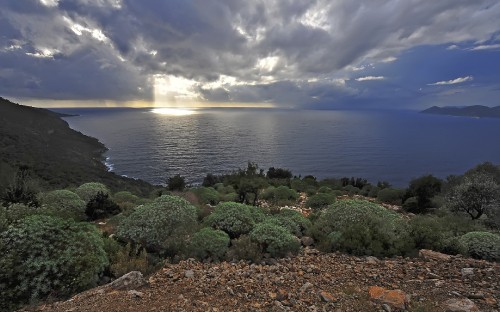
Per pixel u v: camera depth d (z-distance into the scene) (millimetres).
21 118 104062
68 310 4246
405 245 7426
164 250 7102
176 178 27875
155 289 4863
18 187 11891
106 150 128000
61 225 5734
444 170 112000
